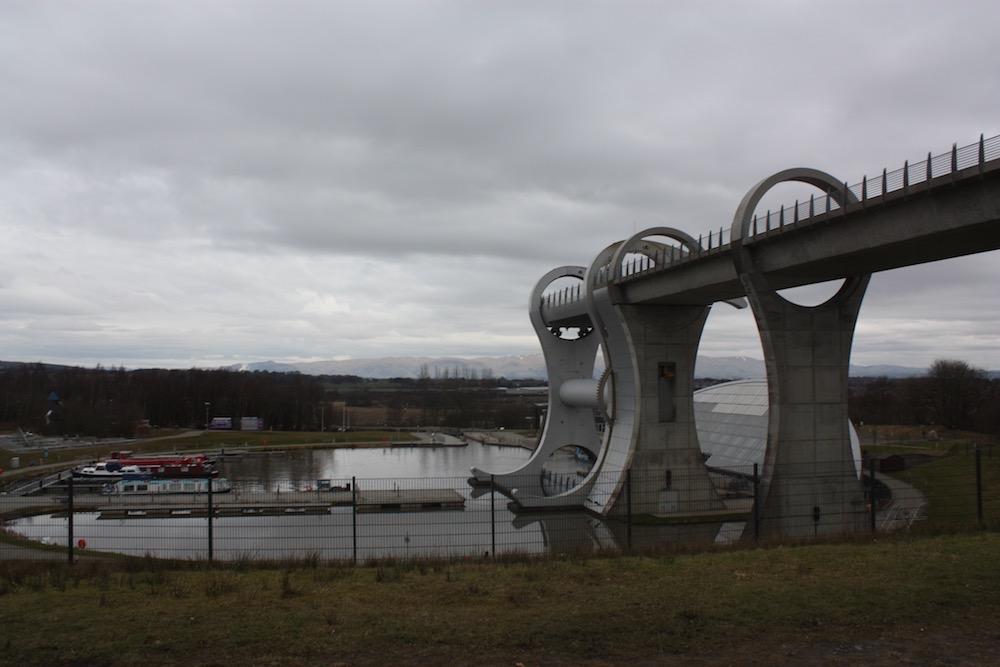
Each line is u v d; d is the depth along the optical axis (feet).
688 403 150.10
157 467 232.73
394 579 54.13
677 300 142.00
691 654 36.81
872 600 44.65
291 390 498.28
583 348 203.10
